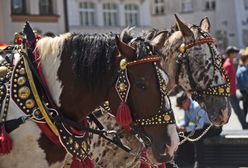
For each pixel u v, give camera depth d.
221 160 9.23
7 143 3.91
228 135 9.24
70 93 4.09
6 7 30.03
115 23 37.66
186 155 9.67
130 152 5.00
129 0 37.97
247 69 13.76
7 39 29.95
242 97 13.93
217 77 5.60
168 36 5.79
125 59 3.89
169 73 5.72
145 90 3.84
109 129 5.10
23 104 3.99
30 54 4.16
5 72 4.05
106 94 4.05
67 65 4.10
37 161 4.00
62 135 4.02
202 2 45.75
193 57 5.62
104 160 5.35
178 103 9.12
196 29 5.70
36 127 3.98
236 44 45.03
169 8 46.62
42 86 4.07
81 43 4.11
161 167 5.58
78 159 4.08
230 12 45.16
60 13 32.44
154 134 3.85
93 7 36.47
